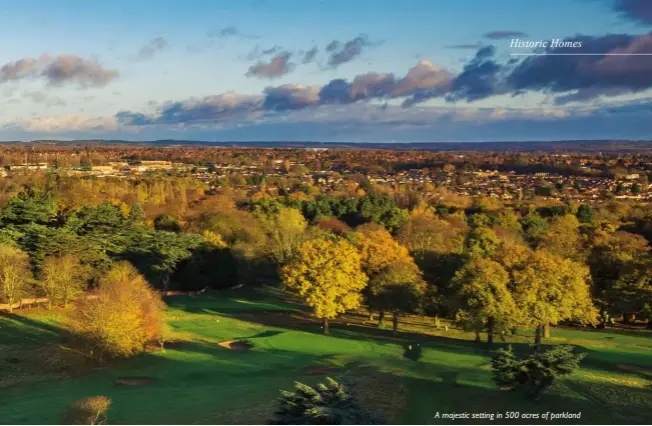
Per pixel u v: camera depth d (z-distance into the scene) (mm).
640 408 39688
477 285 61875
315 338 69375
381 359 56531
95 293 67375
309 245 74875
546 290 61938
